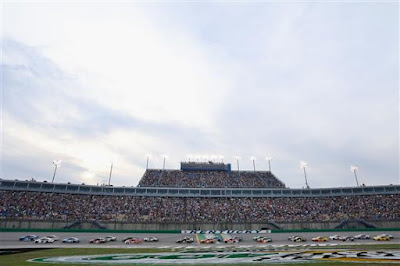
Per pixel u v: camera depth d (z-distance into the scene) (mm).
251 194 100062
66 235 75375
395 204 88750
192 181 117062
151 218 85750
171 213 88812
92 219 83125
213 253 41125
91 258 35219
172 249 51594
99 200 92062
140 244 66938
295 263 27062
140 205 91812
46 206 84875
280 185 117188
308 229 82375
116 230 79438
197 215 88500
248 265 26578
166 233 80312
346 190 98625
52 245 62406
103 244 66562
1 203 81812
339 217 87375
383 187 95125
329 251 40375
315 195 99750
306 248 48969
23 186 89312
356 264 25172
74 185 94000
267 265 26312
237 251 44531
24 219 77250
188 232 80812
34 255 39719
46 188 91125
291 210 92250
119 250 49531
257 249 48781
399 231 78500
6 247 56844
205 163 134625
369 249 42938
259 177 124062
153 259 33344
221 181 118438
